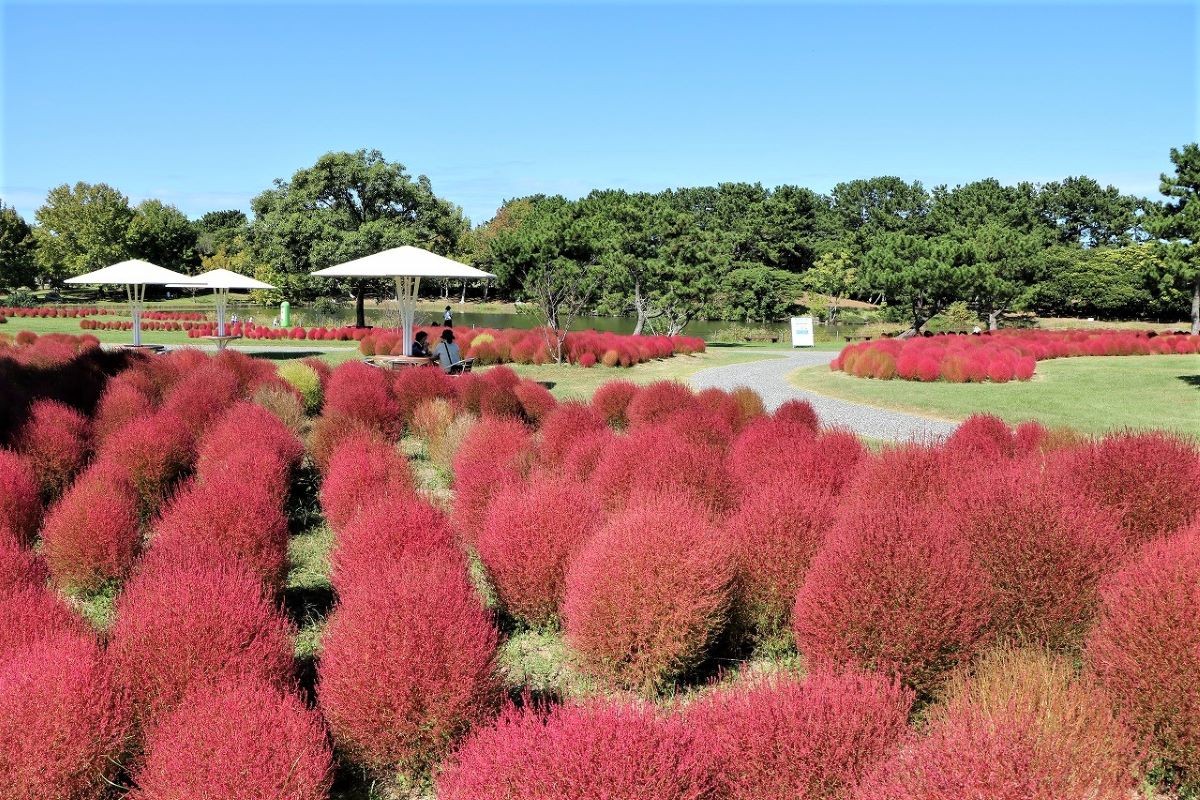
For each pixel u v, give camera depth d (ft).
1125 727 10.91
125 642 12.27
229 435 27.20
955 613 12.90
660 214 143.84
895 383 67.77
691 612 13.96
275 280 155.33
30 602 13.30
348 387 38.32
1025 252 182.91
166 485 26.30
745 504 17.72
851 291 235.40
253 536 18.04
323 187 150.61
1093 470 18.33
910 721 12.39
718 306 188.03
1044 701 9.95
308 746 10.36
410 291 64.59
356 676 11.91
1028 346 90.89
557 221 154.40
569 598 14.88
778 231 246.47
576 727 9.43
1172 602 11.54
